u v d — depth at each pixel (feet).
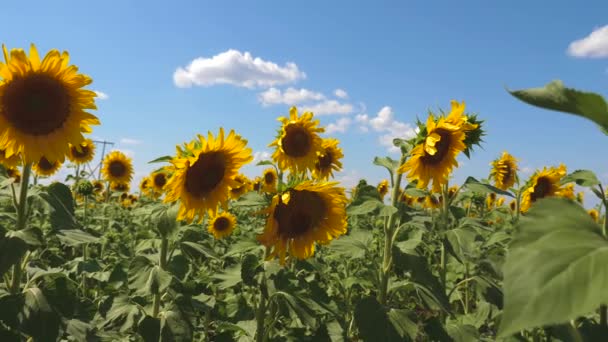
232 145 14.79
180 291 16.34
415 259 15.01
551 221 4.78
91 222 39.19
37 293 11.83
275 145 28.84
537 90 5.38
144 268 14.49
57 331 11.50
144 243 17.53
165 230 13.92
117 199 58.75
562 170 25.79
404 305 22.34
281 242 15.01
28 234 10.89
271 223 14.23
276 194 14.98
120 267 17.37
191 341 14.52
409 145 17.08
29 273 13.32
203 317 22.36
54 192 12.77
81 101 12.87
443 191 18.69
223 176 15.03
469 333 14.58
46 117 12.40
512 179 31.30
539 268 4.08
